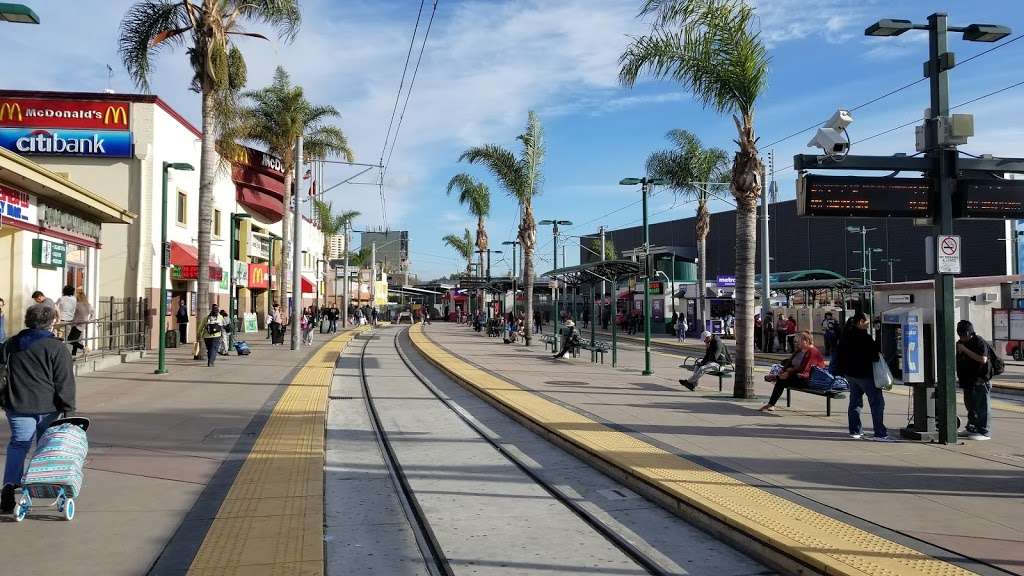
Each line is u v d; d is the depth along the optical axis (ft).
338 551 19.31
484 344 109.50
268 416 38.96
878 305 75.25
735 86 44.96
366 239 447.01
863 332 32.17
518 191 106.63
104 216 69.00
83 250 69.05
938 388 31.32
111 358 64.03
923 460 27.50
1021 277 81.87
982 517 19.89
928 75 32.83
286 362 72.59
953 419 30.91
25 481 19.56
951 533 18.40
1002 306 82.28
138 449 29.91
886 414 40.22
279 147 125.59
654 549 19.30
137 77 71.46
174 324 94.48
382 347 107.55
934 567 15.88
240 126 83.41
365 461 30.86
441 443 34.71
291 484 24.47
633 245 312.50
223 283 114.11
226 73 71.67
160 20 71.36
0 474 25.23
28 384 20.20
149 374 58.29
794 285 100.73
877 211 32.83
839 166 33.14
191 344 94.58
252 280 131.23
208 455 29.12
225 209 115.03
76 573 16.22
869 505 21.12
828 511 20.45
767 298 102.68
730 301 148.36
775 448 29.81
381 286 297.53
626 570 17.93
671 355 92.63
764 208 103.30
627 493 25.13
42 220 58.54
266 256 141.08
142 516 20.74
